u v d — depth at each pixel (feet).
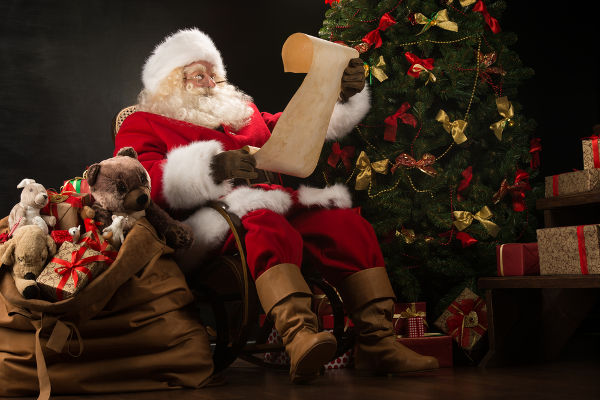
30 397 6.36
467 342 8.84
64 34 13.01
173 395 6.18
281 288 6.43
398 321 8.53
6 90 12.53
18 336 6.42
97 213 6.81
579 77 15.78
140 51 13.51
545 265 8.36
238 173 6.94
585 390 5.96
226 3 14.14
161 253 6.77
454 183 9.57
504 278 8.27
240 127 8.97
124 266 6.37
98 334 6.39
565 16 15.81
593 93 15.79
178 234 6.93
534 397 5.54
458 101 9.84
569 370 7.68
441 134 9.63
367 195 9.57
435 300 9.87
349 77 7.82
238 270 6.77
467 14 9.83
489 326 8.36
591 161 8.51
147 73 8.91
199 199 7.08
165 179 7.11
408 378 7.14
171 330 6.58
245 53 14.16
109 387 6.38
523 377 7.06
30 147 12.60
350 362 8.61
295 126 7.04
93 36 13.21
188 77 8.84
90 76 13.14
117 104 13.30
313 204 7.53
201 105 8.66
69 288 6.09
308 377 6.40
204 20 13.96
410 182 9.45
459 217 9.32
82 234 6.68
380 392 6.07
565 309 8.71
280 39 14.47
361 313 7.22
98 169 6.84
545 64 15.58
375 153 9.49
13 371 6.31
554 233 8.25
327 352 6.16
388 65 9.68
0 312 6.51
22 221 6.59
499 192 9.73
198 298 7.27
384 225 9.27
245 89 14.07
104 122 13.19
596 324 14.55
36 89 12.73
